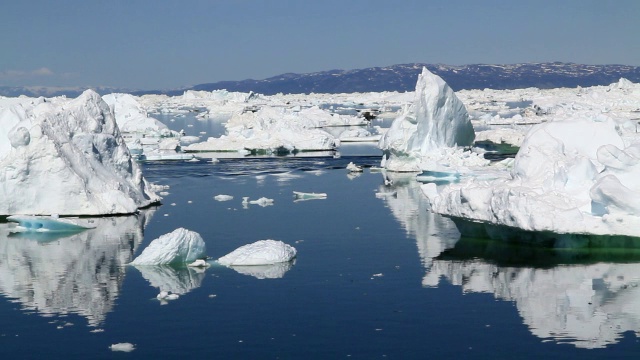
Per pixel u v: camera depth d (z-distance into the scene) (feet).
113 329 69.36
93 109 132.87
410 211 128.47
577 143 106.32
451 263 90.74
